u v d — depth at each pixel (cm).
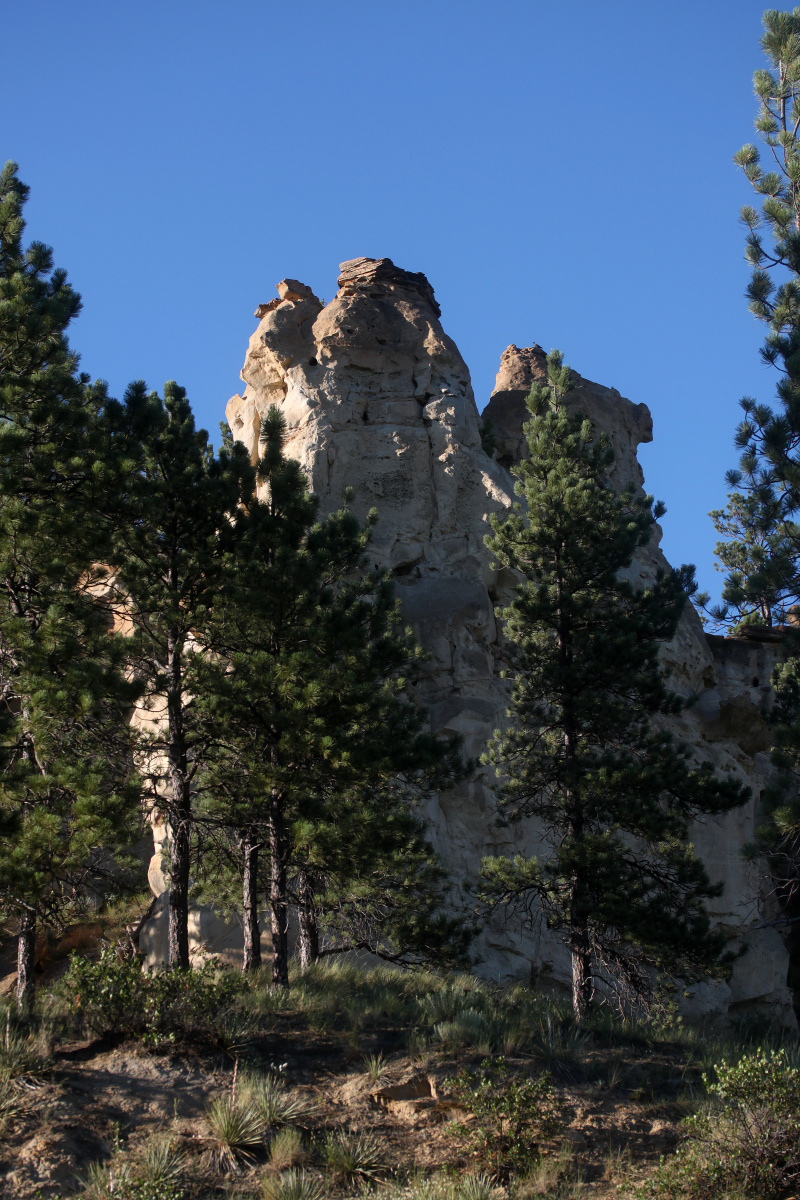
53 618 1662
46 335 1994
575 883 2219
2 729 1630
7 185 2319
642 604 2462
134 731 1817
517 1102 1305
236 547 1909
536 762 2366
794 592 2416
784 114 3117
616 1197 1199
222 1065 1376
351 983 1916
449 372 3741
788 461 2491
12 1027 1381
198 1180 1152
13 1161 1130
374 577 2148
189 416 2128
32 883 1525
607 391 4484
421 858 2162
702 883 2238
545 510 2509
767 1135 1188
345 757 1709
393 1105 1342
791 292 2784
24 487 1848
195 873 2169
